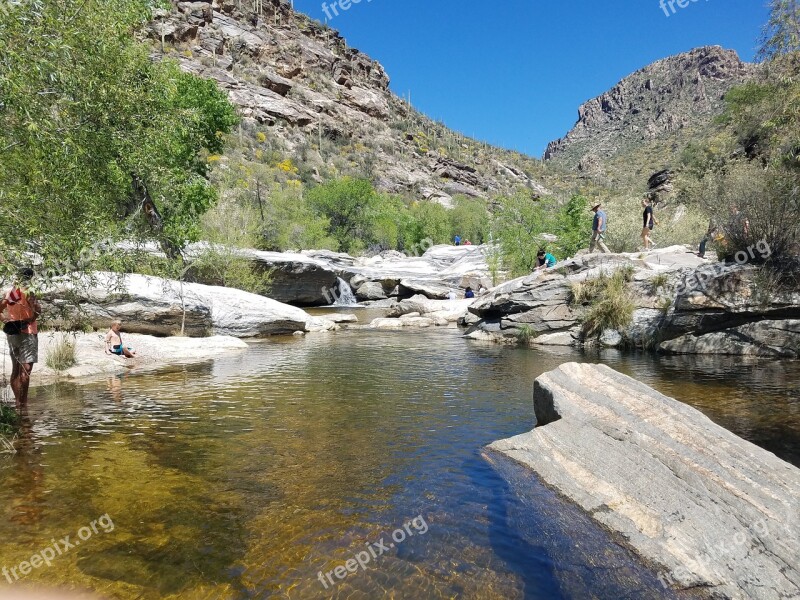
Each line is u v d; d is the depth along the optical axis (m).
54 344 11.00
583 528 3.99
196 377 10.27
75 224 7.27
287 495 4.61
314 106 132.38
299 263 29.47
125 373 10.66
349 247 59.41
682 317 13.09
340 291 36.00
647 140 183.62
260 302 18.61
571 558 3.62
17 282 5.99
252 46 129.38
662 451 4.76
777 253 12.10
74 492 4.59
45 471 5.09
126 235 9.50
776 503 3.85
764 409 7.33
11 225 5.95
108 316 13.81
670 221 26.50
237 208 28.36
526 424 6.93
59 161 6.86
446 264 43.47
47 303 10.15
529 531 4.00
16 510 4.21
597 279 15.59
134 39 11.95
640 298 14.82
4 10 5.35
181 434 6.39
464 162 165.25
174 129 11.70
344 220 61.75
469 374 10.73
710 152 24.89
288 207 50.94
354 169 116.88
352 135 138.12
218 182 29.69
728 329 12.69
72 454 5.59
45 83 6.27
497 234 33.06
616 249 25.45
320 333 19.25
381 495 4.64
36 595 3.08
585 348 14.71
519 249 31.55
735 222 13.11
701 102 177.00
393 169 132.00
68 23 6.99
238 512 4.26
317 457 5.61
